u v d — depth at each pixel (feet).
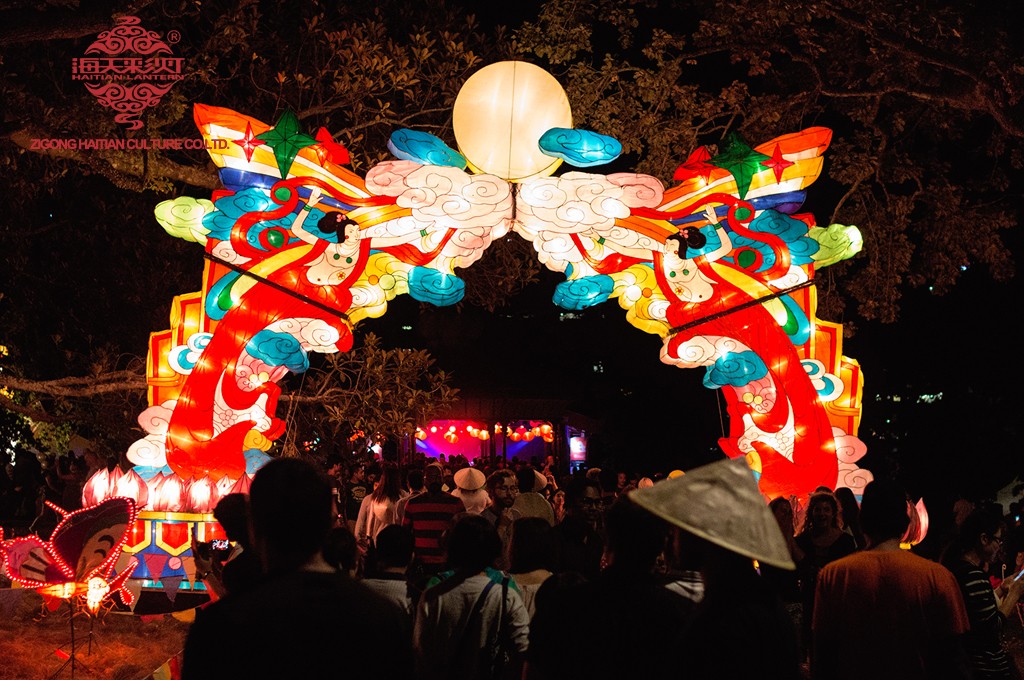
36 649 29.91
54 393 40.47
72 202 50.57
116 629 33.22
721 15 47.09
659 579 12.13
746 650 10.39
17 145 37.65
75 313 50.55
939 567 14.69
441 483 30.63
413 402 41.39
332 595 9.35
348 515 42.39
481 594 17.06
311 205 34.22
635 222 34.47
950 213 51.72
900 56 45.24
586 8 49.47
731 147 34.55
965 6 40.45
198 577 33.68
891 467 36.60
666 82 48.80
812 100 49.65
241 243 33.96
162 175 39.96
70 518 28.60
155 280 50.01
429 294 35.96
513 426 98.63
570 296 36.37
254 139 33.96
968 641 18.54
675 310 35.55
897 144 54.80
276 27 45.65
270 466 9.93
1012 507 51.55
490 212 32.96
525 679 12.08
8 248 47.06
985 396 59.26
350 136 42.65
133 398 47.98
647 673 11.46
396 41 47.37
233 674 8.88
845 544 24.30
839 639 14.74
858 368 37.17
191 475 34.04
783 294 35.65
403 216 34.42
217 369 34.12
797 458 35.14
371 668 9.24
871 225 52.54
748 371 35.32
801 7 42.93
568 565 22.89
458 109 33.58
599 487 36.83
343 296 34.83
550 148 31.14
